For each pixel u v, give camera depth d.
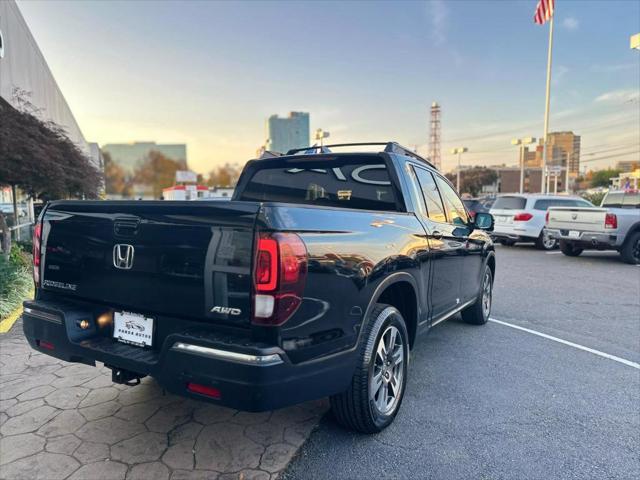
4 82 10.41
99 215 2.66
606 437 3.01
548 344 4.95
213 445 2.84
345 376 2.59
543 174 25.28
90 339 2.71
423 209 3.90
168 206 2.38
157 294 2.44
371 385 2.84
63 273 2.88
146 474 2.53
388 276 2.96
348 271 2.56
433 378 3.97
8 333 4.94
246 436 2.95
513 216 14.09
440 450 2.83
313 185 4.14
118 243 2.58
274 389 2.13
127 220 2.54
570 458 2.76
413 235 3.43
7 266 6.09
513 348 4.80
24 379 3.78
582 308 6.65
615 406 3.47
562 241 12.30
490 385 3.84
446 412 3.34
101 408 3.30
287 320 2.16
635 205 12.59
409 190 3.74
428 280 3.70
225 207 2.22
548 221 12.15
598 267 10.66
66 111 21.67
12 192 11.16
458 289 4.57
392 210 3.68
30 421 3.10
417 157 4.27
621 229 10.79
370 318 2.86
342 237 2.57
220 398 2.16
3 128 8.23
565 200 14.20
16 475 2.50
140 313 2.55
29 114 10.41
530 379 3.97
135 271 2.52
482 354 4.61
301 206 2.37
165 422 3.11
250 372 2.07
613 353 4.68
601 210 10.93
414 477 2.55
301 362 2.25
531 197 14.03
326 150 4.18
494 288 8.16
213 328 2.27
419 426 3.12
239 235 2.17
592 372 4.16
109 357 2.51
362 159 3.83
